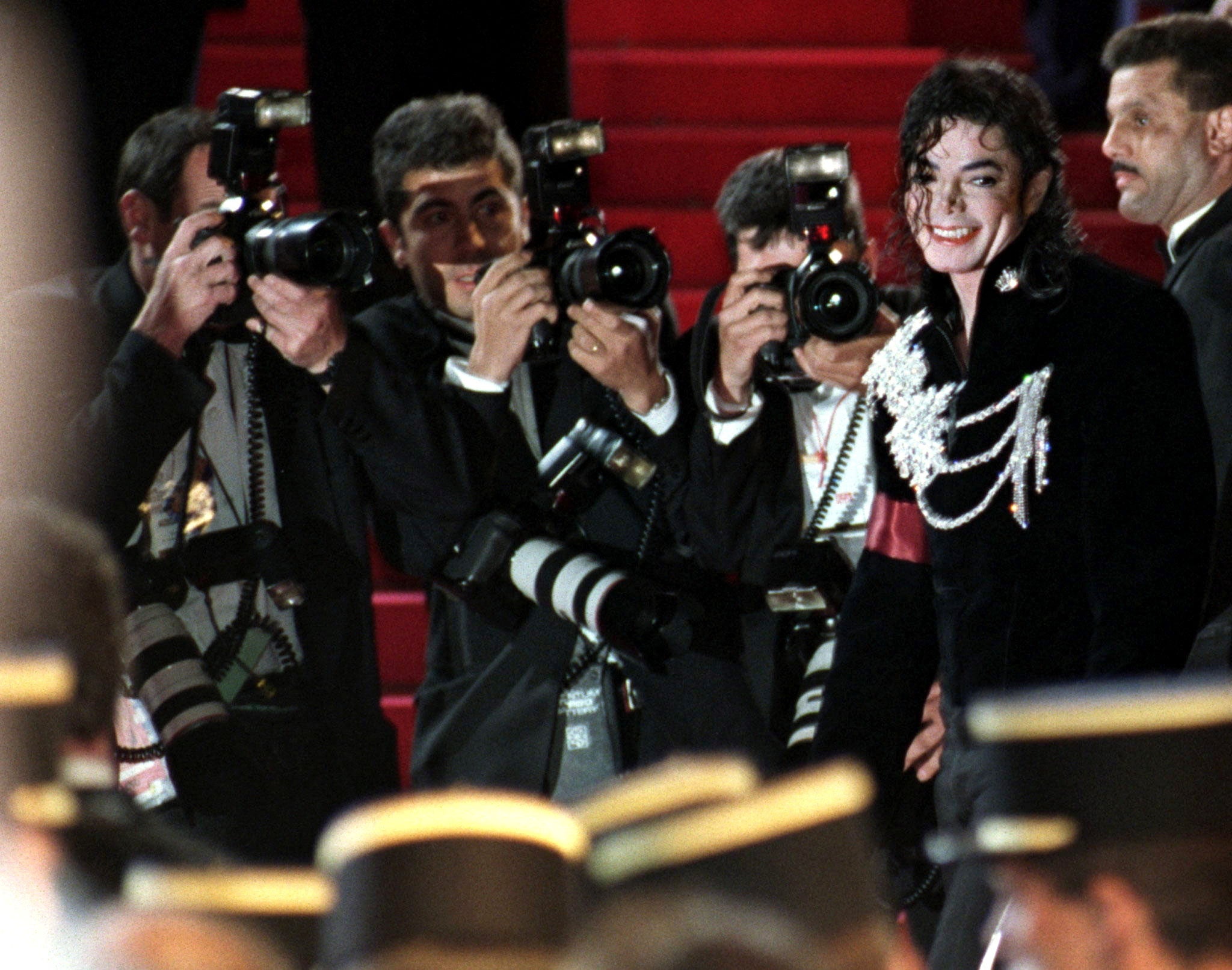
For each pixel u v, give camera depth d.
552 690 12.50
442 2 18.19
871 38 25.06
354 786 12.48
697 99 23.94
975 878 9.95
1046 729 5.44
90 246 18.27
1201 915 5.18
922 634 11.12
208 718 11.71
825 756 11.11
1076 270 10.38
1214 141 14.27
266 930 5.05
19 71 17.97
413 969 4.44
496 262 12.73
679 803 4.92
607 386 12.70
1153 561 9.85
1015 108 10.42
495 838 4.58
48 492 11.84
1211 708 5.40
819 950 4.52
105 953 4.26
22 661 5.26
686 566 12.90
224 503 12.41
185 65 18.77
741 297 12.47
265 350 12.56
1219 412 12.69
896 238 11.23
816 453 13.07
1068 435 10.22
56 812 5.26
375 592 19.44
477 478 12.52
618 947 3.83
